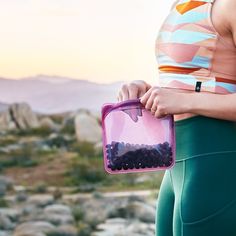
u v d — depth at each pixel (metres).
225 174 2.20
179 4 2.30
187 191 2.21
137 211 6.59
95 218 6.66
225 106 2.16
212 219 2.19
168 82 2.28
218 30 2.21
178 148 2.28
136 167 2.26
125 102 2.26
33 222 6.67
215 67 2.23
